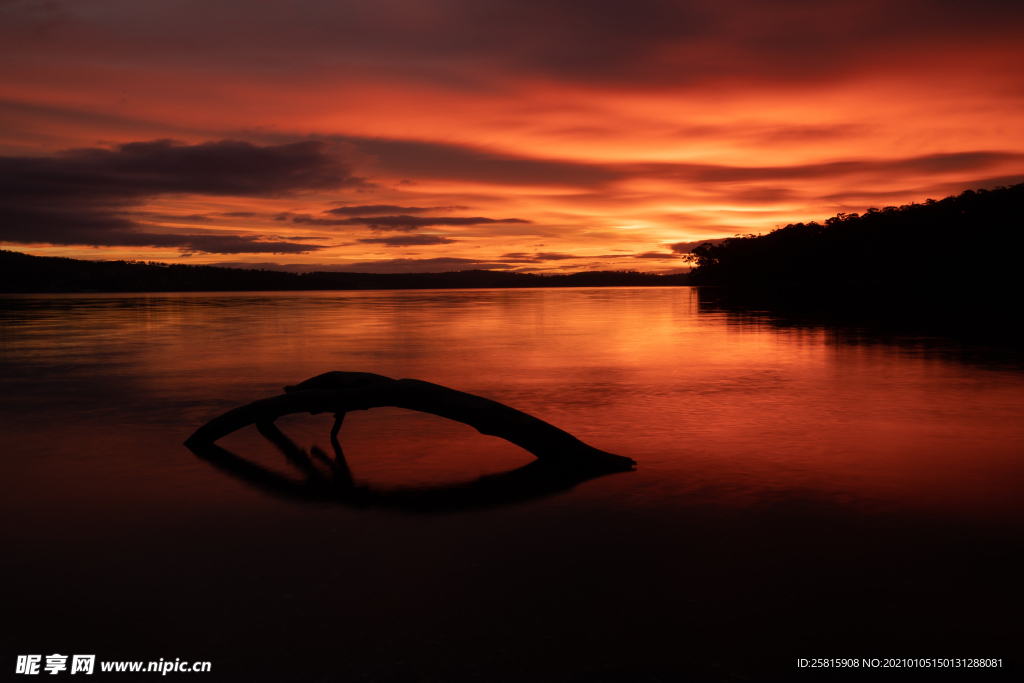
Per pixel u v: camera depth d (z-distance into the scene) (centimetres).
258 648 305
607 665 291
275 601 347
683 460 620
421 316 3169
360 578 373
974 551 405
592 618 329
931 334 1894
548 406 894
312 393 701
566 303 4888
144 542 427
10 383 1119
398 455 651
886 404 886
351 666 290
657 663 292
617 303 4816
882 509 480
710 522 457
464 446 687
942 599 346
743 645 306
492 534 439
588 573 378
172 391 1039
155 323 2808
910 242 9519
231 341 1891
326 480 568
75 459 640
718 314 3153
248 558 401
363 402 680
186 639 312
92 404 932
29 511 489
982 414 816
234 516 477
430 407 656
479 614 333
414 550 412
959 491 519
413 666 290
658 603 344
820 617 329
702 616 330
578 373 1199
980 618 327
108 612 338
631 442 691
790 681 280
